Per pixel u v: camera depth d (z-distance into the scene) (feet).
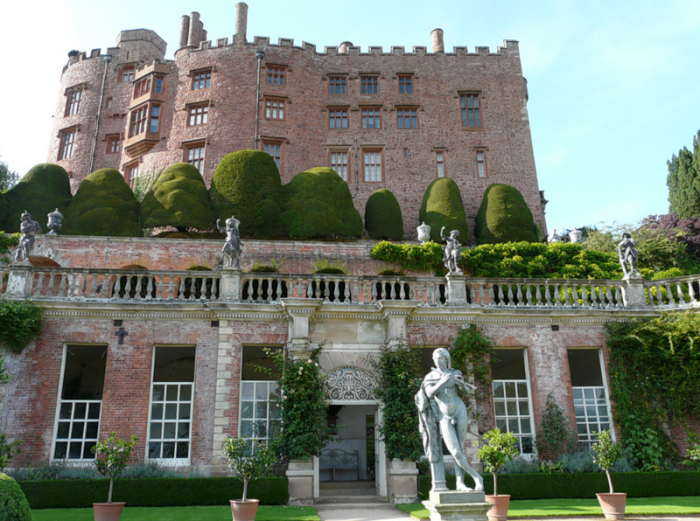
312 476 48.88
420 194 126.00
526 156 130.72
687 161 135.64
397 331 53.93
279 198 101.35
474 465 51.80
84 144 138.21
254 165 101.65
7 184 124.67
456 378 32.01
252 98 128.16
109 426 50.14
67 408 51.67
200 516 40.47
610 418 55.62
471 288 58.75
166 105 131.44
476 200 126.11
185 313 53.72
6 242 79.41
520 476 49.52
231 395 51.72
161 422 51.70
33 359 51.08
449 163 128.67
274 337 53.98
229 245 56.39
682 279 60.29
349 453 70.49
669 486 49.93
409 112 132.98
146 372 52.03
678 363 55.42
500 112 133.80
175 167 103.76
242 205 98.37
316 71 134.62
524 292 66.80
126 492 45.52
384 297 56.90
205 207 98.78
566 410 55.11
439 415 32.17
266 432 52.24
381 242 87.30
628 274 61.00
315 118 130.62
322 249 86.58
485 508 29.37
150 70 132.98
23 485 44.42
